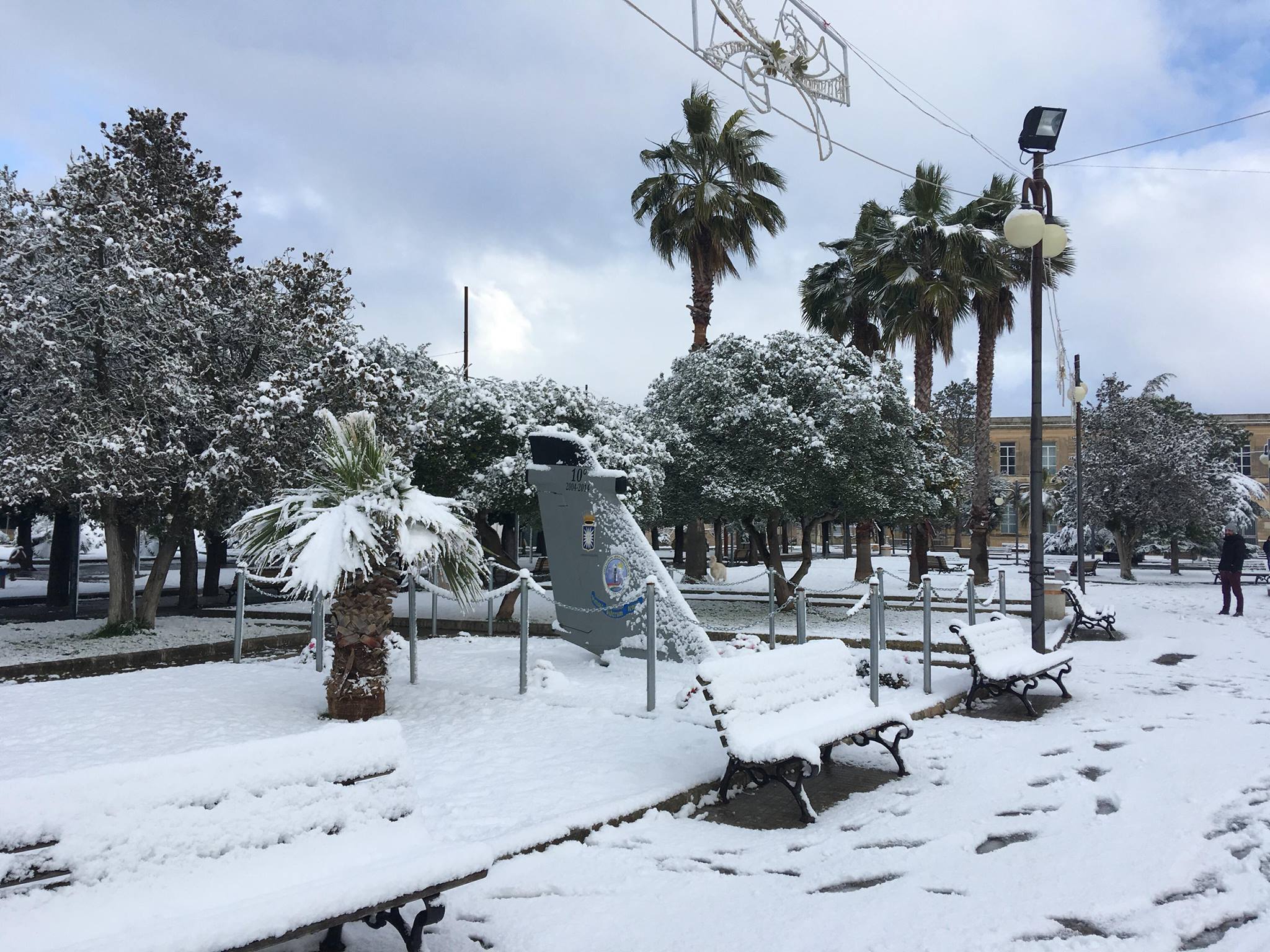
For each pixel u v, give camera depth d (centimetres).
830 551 6012
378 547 754
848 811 555
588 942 368
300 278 1466
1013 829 516
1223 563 1758
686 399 1571
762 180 2284
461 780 583
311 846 319
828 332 2772
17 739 693
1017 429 6278
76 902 260
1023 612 1680
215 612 1653
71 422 1197
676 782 579
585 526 1055
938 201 2348
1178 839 492
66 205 1247
